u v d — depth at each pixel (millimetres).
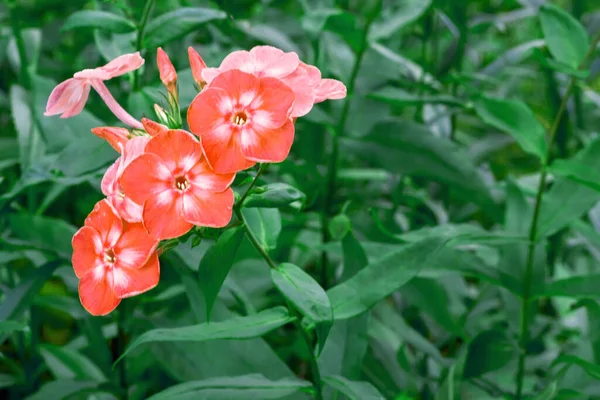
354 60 727
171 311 681
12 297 609
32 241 635
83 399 676
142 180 493
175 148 494
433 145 685
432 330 708
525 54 699
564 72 604
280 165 694
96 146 599
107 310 505
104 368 664
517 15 826
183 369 617
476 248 726
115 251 501
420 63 805
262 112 497
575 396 623
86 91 518
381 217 766
